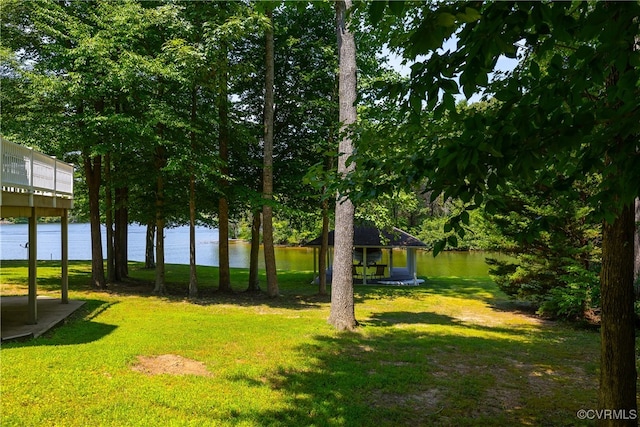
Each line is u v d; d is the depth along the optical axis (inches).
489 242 543.2
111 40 481.1
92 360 272.1
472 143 85.8
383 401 234.8
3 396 209.6
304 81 629.9
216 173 525.0
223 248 650.2
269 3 164.9
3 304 456.4
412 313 533.0
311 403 225.3
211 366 282.8
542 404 235.0
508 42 80.4
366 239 828.0
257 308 525.7
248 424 196.1
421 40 67.7
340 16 403.5
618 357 162.7
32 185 341.4
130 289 624.7
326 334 390.9
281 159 676.7
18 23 530.3
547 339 400.5
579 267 450.6
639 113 78.3
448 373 288.5
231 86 642.2
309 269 1101.7
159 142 497.7
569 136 83.6
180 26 501.0
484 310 566.3
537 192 411.8
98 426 185.9
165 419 196.4
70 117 499.5
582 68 82.2
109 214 674.2
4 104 515.2
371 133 158.2
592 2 108.7
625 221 160.6
